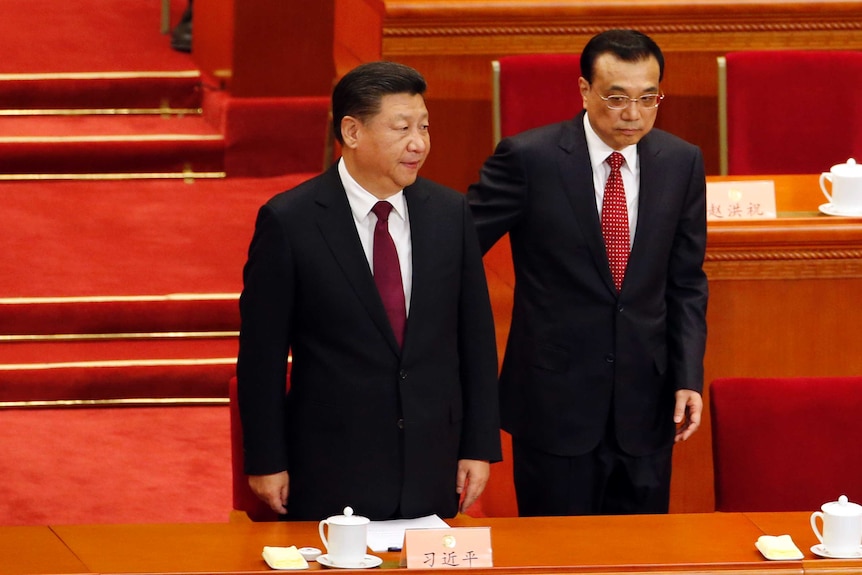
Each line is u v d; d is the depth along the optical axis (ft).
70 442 64.69
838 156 66.18
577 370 45.80
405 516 40.16
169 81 95.45
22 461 62.13
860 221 52.34
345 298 39.81
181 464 62.75
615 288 45.55
